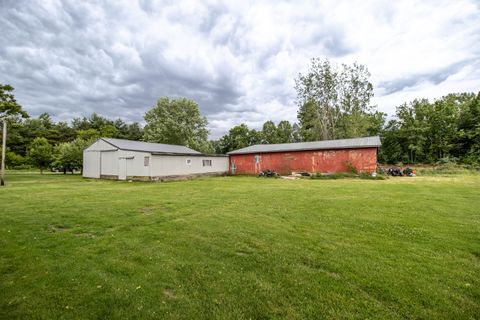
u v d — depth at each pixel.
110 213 6.66
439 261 3.52
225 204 7.96
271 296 2.68
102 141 20.33
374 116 36.78
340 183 14.59
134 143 21.61
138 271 3.29
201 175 22.02
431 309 2.43
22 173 27.55
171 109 37.16
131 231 5.07
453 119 29.14
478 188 11.31
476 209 6.86
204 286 2.89
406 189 11.23
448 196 9.05
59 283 2.99
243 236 4.71
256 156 24.00
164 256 3.79
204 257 3.75
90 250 4.04
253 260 3.63
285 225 5.46
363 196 9.30
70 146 24.67
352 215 6.31
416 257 3.66
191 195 9.99
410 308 2.44
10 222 5.71
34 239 4.57
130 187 13.16
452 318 2.30
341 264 3.43
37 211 6.85
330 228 5.20
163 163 18.12
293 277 3.10
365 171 19.14
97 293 2.77
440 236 4.60
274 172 21.69
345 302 2.55
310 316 2.34
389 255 3.74
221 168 24.77
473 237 4.53
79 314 2.41
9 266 3.45
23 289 2.86
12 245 4.25
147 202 8.33
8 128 19.98
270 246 4.18
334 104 33.41
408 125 32.16
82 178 20.41
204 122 39.00
